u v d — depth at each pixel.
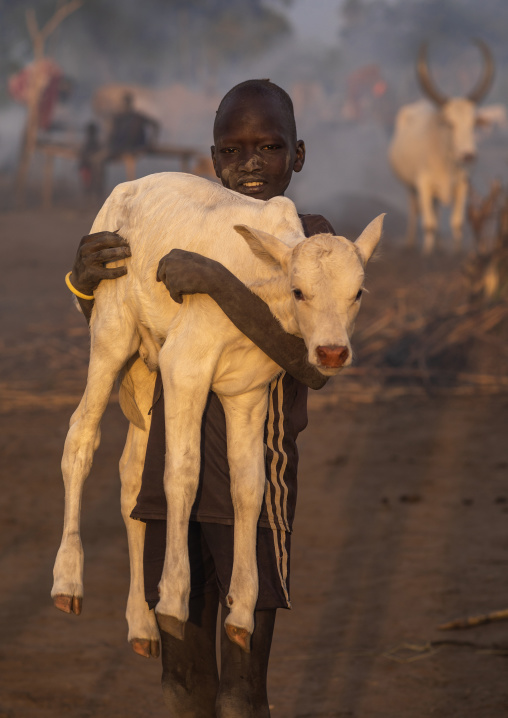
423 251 19.23
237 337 3.53
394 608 6.34
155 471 3.75
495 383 12.26
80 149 27.31
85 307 4.03
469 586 6.59
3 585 6.87
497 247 13.86
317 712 5.04
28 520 8.20
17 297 16.72
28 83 28.91
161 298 3.71
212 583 3.88
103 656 5.82
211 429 3.71
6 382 12.52
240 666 3.58
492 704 5.00
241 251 3.58
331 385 12.48
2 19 55.97
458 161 18.47
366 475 9.22
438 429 10.67
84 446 3.89
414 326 13.55
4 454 9.98
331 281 3.27
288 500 3.82
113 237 3.80
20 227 23.17
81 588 3.65
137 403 4.07
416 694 5.21
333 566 7.12
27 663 5.69
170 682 3.84
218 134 4.02
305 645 5.91
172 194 3.80
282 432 3.83
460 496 8.52
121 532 7.93
